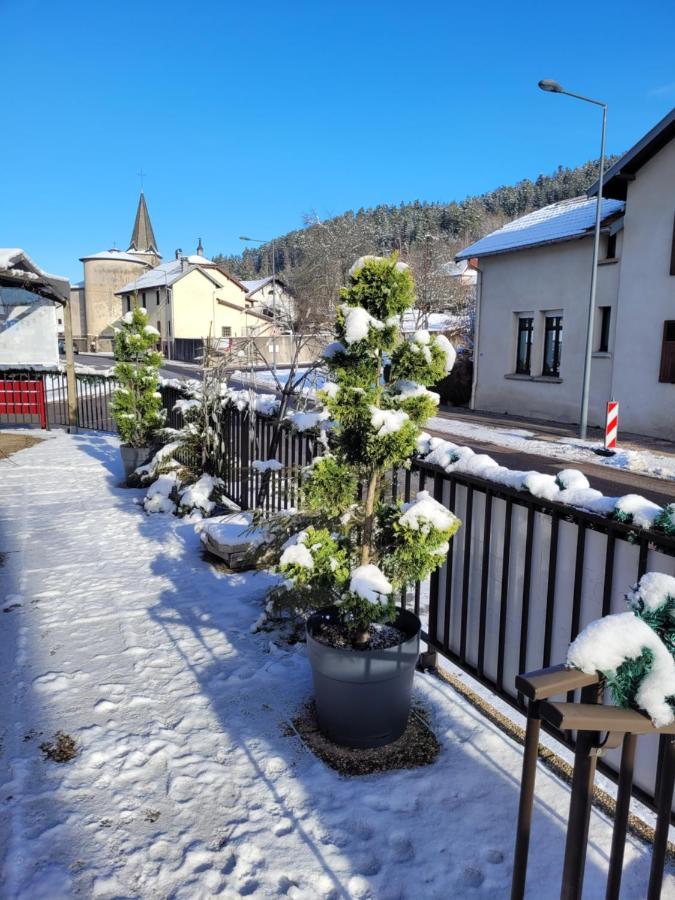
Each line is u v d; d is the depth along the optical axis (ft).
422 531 9.34
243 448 21.83
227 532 17.33
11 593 15.40
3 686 11.18
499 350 65.10
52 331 49.14
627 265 50.42
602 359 53.93
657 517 7.08
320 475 9.70
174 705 10.64
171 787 8.64
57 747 9.48
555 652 9.10
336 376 9.90
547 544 9.08
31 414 46.47
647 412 49.73
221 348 26.35
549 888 6.97
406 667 9.34
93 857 7.45
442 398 74.90
